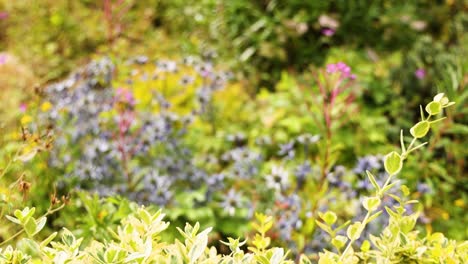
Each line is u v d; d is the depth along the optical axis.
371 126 4.45
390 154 1.75
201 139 4.42
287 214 3.33
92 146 3.69
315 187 3.51
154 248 1.79
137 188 3.58
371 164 3.37
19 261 1.71
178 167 3.78
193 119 4.20
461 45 5.49
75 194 3.49
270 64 5.77
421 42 5.33
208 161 4.06
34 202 3.38
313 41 5.93
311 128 4.46
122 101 3.97
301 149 4.36
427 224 3.66
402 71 5.04
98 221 2.82
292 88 5.00
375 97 4.80
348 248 1.79
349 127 4.45
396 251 1.81
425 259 1.82
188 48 5.96
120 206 2.86
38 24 6.41
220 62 5.71
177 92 4.95
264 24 5.78
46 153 3.62
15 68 5.23
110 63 4.46
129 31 6.43
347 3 6.08
